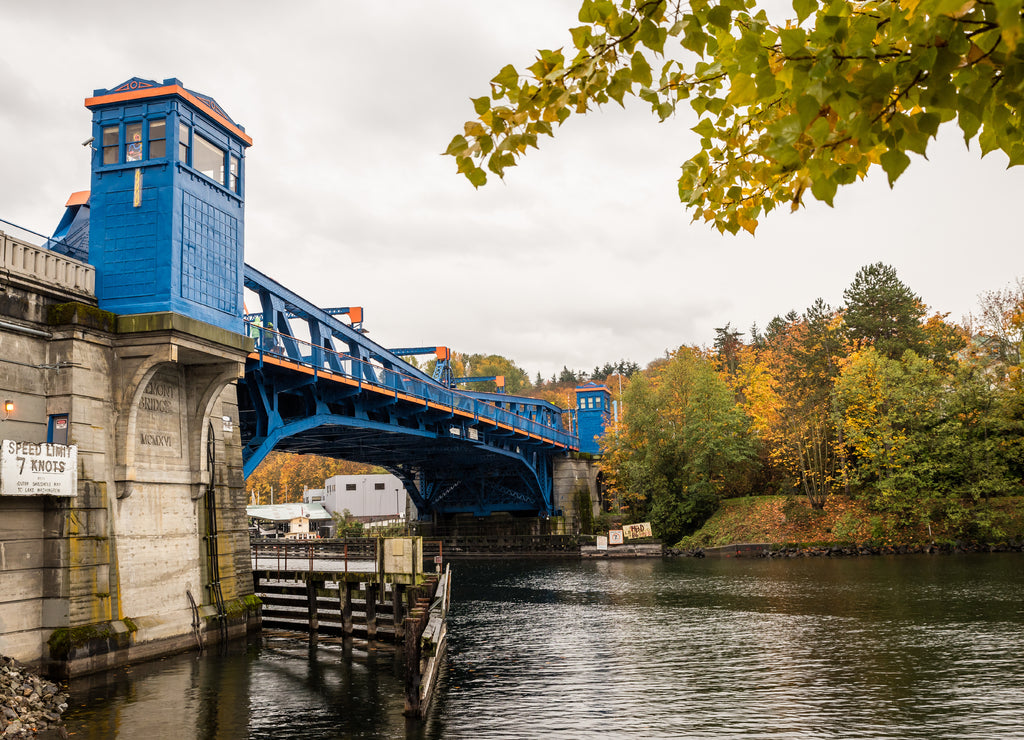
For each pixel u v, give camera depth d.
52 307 22.34
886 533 59.62
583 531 80.25
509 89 4.68
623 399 74.62
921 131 3.81
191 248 25.28
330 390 39.97
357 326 46.75
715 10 4.09
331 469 151.88
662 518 71.06
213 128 27.08
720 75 4.81
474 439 58.78
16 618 20.39
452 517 87.12
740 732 16.22
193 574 26.53
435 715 18.23
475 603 39.94
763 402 74.31
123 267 24.48
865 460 65.44
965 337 73.81
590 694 19.91
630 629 30.14
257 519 97.62
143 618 23.88
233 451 29.89
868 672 21.16
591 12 4.61
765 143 4.25
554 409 83.69
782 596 37.50
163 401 25.69
